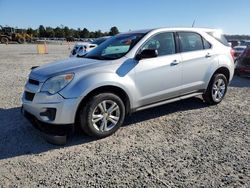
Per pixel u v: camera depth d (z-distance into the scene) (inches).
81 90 187.9
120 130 219.0
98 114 198.8
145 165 165.0
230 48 290.8
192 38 258.1
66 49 1416.1
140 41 223.1
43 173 157.3
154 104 231.3
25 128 221.1
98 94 196.4
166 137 205.9
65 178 152.2
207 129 221.8
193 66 251.3
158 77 226.5
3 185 145.9
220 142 196.9
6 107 275.4
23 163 168.4
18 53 1051.9
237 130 219.8
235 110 271.0
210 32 277.1
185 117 249.6
